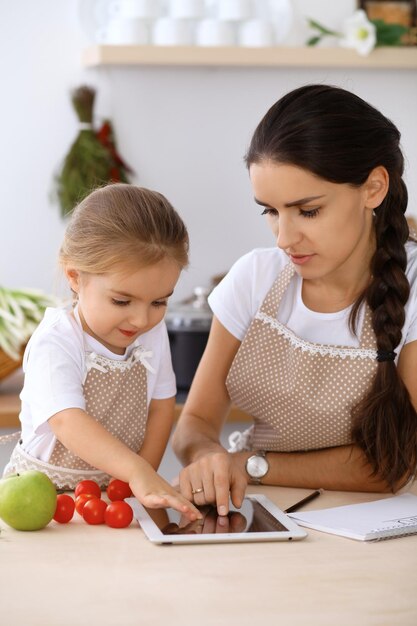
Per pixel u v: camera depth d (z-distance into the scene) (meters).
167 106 3.33
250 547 1.33
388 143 1.62
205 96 3.34
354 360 1.69
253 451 1.78
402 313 1.68
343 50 3.22
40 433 1.64
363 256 1.71
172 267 1.61
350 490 1.69
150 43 3.14
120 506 1.42
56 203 3.27
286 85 3.39
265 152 1.52
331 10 3.37
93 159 3.15
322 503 1.61
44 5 3.22
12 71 3.22
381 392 1.67
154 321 1.64
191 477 1.56
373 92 3.46
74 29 3.24
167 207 1.65
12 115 3.24
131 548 1.32
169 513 1.48
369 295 1.71
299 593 1.15
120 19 3.11
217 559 1.28
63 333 1.65
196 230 3.39
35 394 1.61
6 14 3.20
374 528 1.41
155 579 1.19
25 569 1.23
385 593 1.16
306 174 1.50
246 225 3.43
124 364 1.69
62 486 1.67
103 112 3.29
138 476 1.50
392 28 3.27
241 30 3.19
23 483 1.39
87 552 1.30
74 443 1.55
